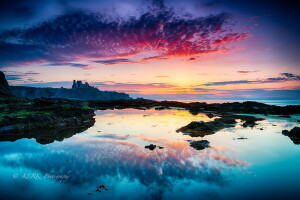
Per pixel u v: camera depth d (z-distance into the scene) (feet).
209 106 188.75
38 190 31.30
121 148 53.98
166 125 95.61
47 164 42.14
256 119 115.03
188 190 31.30
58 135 71.77
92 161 43.70
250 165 41.60
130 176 36.19
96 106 237.25
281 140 63.93
